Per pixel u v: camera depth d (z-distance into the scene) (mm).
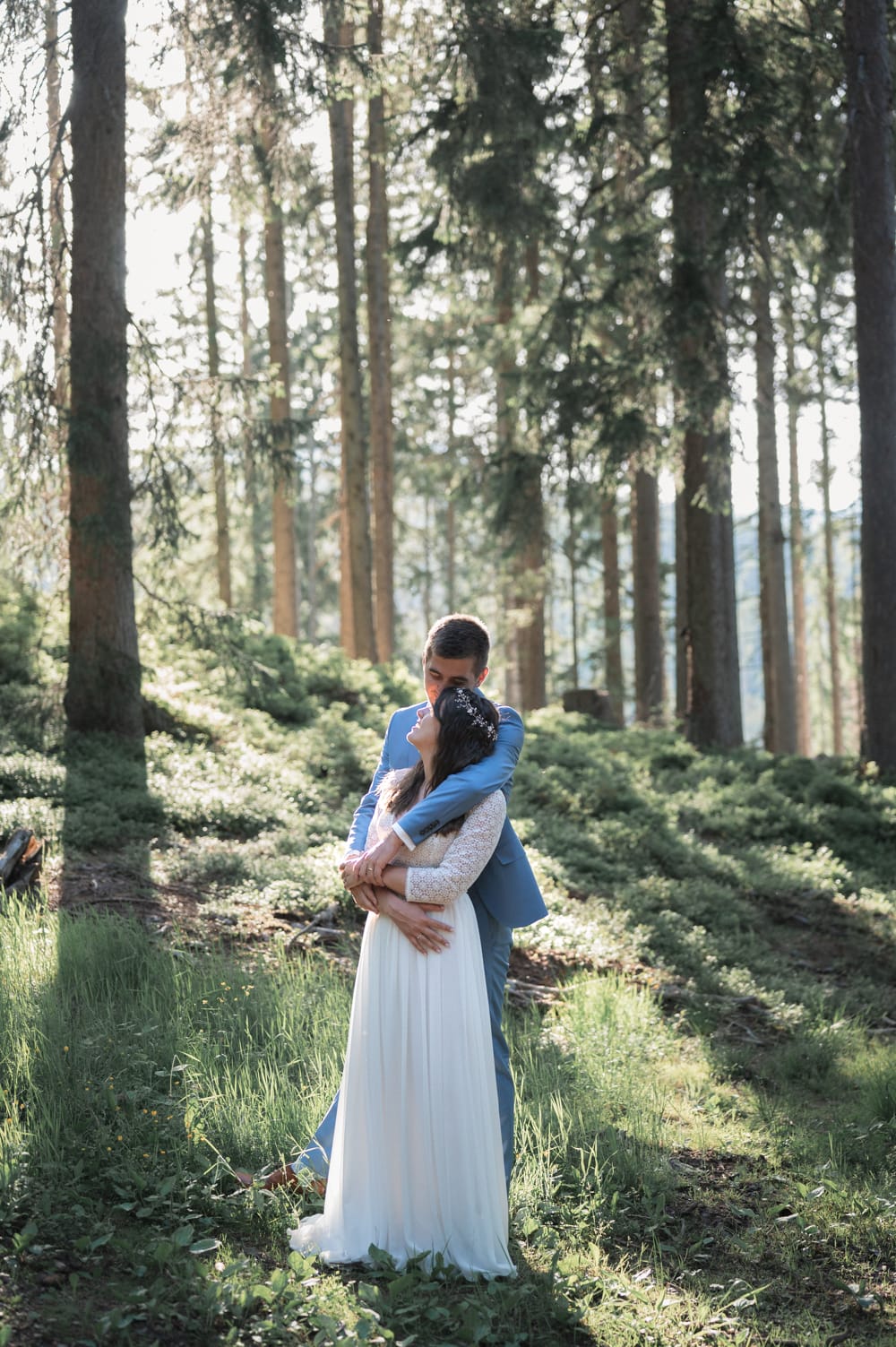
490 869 3588
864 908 10023
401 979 3350
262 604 37250
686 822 12289
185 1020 4859
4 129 10719
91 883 7355
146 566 12352
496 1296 3189
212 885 7723
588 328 17125
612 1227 3836
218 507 24438
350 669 17797
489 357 20719
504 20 13266
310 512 44562
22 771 9609
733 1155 4629
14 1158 3484
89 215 10961
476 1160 3326
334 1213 3414
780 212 14656
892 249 14445
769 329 20047
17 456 11109
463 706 3430
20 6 10391
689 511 16625
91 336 10953
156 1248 3141
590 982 6816
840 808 12945
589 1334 3143
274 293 22266
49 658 13352
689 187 15234
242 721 13398
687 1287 3500
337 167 20500
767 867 10891
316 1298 3027
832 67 15047
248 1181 3709
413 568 44062
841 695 47438
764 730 24281
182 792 9797
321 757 12242
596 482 15711
